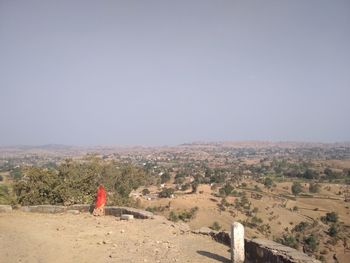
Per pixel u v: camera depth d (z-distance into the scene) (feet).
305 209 304.09
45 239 44.14
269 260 34.09
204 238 45.01
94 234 46.80
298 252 33.22
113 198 84.12
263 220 257.34
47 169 81.46
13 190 76.13
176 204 252.83
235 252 34.94
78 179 80.02
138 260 35.76
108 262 35.35
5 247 40.29
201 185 362.53
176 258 36.45
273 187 396.98
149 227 50.70
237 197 312.71
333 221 271.08
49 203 75.66
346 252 210.38
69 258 36.81
